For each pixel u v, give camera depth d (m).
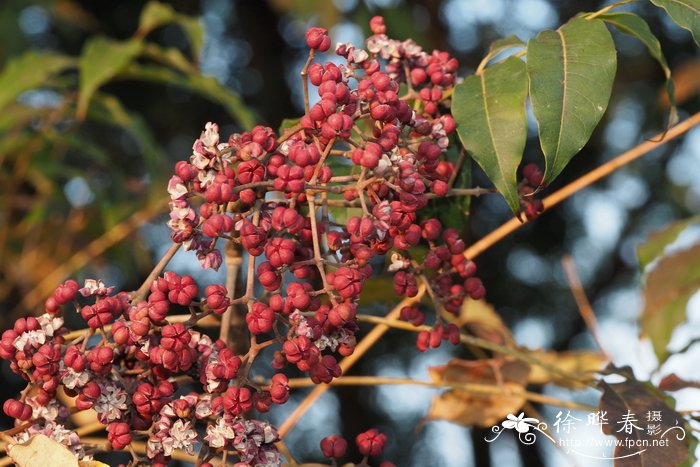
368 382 0.84
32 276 1.45
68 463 0.73
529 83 0.75
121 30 2.28
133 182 1.45
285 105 2.38
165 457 0.74
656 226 2.28
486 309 0.93
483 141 0.76
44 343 0.74
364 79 0.75
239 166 0.74
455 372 0.91
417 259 0.85
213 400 0.74
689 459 0.83
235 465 0.73
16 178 1.27
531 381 0.92
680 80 1.30
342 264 0.74
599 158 2.26
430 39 1.77
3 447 0.77
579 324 2.29
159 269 0.74
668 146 2.20
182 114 2.31
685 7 0.77
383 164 0.73
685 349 0.92
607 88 0.75
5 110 1.15
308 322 0.73
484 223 2.24
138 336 0.73
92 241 1.51
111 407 0.74
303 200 0.75
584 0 2.17
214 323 0.78
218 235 0.73
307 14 1.49
